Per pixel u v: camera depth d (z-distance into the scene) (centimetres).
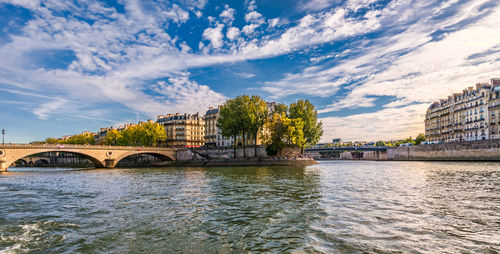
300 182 3016
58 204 1922
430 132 12144
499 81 8581
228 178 3647
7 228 1313
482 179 3078
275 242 1077
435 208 1603
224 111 8375
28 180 4016
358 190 2342
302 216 1456
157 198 2091
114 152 8306
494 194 2070
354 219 1379
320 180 3212
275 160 7406
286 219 1405
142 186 2903
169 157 9644
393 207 1639
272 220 1393
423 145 9606
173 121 13050
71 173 5872
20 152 6588
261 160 7488
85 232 1238
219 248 1028
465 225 1263
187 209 1681
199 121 13388
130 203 1905
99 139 18312
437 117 11494
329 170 5156
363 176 3700
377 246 1014
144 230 1261
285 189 2459
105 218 1488
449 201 1808
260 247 1028
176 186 2845
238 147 8700
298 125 7681
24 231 1261
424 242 1051
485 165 5838
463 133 9600
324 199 1923
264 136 7912
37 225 1355
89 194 2384
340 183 2877
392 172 4400
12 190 2753
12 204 1942
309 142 8762
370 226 1260
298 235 1153
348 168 5822
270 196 2091
